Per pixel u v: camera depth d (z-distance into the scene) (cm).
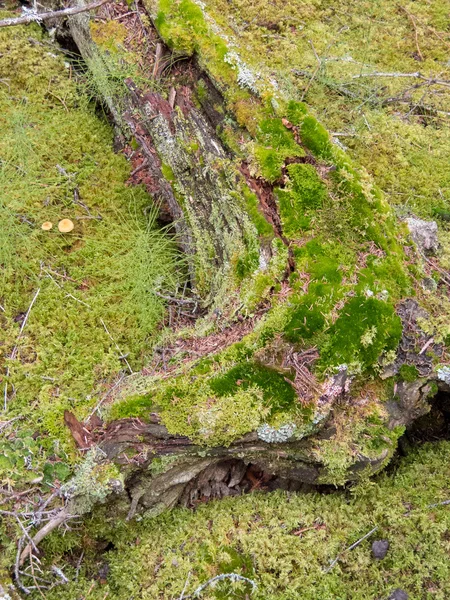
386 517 88
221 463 95
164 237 119
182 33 106
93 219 119
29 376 99
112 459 87
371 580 84
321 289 87
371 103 138
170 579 85
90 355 103
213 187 102
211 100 106
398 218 101
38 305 108
